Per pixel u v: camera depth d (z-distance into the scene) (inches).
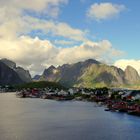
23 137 6102.4
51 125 7751.0
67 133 6535.4
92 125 7765.8
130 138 6072.8
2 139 5920.3
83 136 6220.5
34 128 7224.4
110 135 6353.3
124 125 7790.4
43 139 5900.6
